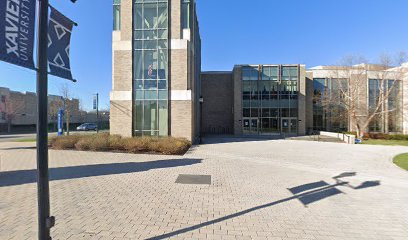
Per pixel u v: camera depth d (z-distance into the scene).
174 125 17.45
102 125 55.47
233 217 4.50
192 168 8.82
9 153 12.24
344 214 4.77
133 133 17.62
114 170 8.30
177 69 17.53
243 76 31.55
